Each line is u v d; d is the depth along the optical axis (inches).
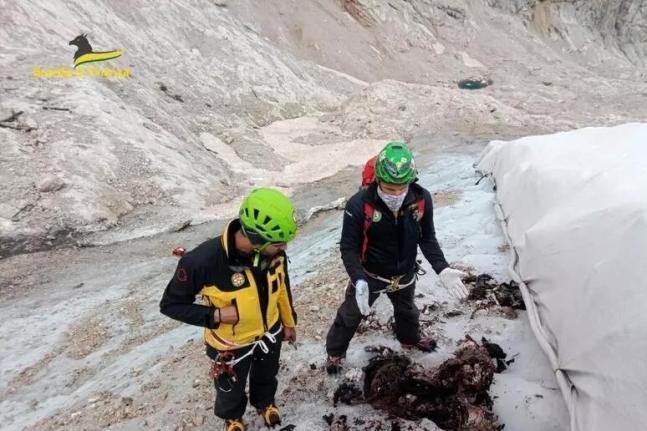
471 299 189.3
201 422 154.2
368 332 176.7
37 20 574.6
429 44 1252.5
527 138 306.5
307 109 814.5
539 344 154.5
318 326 191.0
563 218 179.3
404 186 122.7
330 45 1136.8
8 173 413.7
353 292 144.3
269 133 705.0
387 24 1232.2
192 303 115.6
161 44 763.4
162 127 571.5
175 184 461.7
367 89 784.9
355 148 652.1
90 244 378.3
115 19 727.1
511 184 265.0
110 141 474.0
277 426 142.9
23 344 260.2
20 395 217.3
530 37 1339.8
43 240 374.3
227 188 509.0
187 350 208.7
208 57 808.9
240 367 125.6
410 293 147.7
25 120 462.3
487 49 1270.9
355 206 129.8
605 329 130.1
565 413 135.1
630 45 1497.3
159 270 335.9
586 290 145.7
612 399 117.1
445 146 612.7
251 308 115.5
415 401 139.9
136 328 264.2
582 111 892.0
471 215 280.8
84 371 228.8
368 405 144.3
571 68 1248.2
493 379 146.7
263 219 103.5
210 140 614.5
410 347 163.3
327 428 139.5
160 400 172.4
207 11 917.8
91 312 286.4
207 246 111.7
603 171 191.6
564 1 1414.9
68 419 176.2
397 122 717.9
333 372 158.1
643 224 143.2
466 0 1355.8
